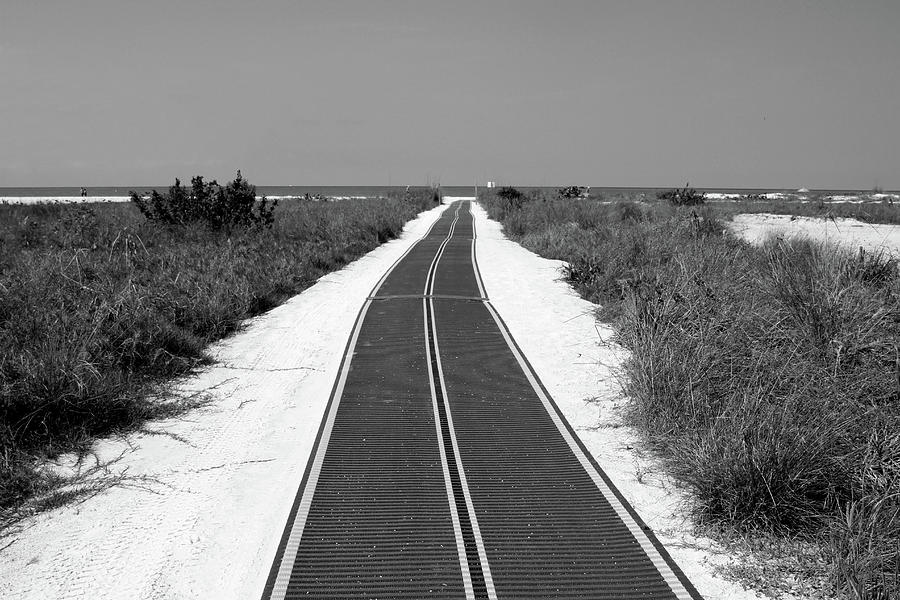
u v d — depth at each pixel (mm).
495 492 5496
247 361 9133
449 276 16672
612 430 6816
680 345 7402
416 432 6730
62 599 4004
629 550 4660
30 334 7891
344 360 9172
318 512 5125
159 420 6984
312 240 21156
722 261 12234
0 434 5930
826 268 9570
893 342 7094
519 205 43250
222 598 4066
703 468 5230
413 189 82938
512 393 7879
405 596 4125
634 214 29531
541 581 4301
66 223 18031
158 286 11531
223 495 5363
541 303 13109
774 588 4215
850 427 5594
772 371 6781
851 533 4297
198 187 21219
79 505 5176
